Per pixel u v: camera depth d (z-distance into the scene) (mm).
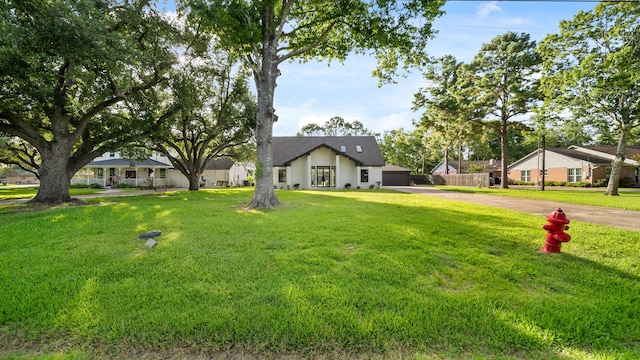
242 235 5047
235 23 7672
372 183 24375
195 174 20844
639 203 10711
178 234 5129
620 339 2205
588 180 26125
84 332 2207
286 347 2066
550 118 16234
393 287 2984
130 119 12461
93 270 3414
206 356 1988
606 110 14586
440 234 5094
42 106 10242
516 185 32281
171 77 12508
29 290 2889
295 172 24125
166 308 2533
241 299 2697
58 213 7594
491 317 2418
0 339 2160
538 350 2061
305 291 2832
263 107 8969
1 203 11336
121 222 6234
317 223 6051
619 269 3568
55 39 7648
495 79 21234
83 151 11906
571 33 14500
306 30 11125
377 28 9391
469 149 47344
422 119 24297
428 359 1943
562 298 2818
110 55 8336
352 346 2070
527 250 4258
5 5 6582
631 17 12789
